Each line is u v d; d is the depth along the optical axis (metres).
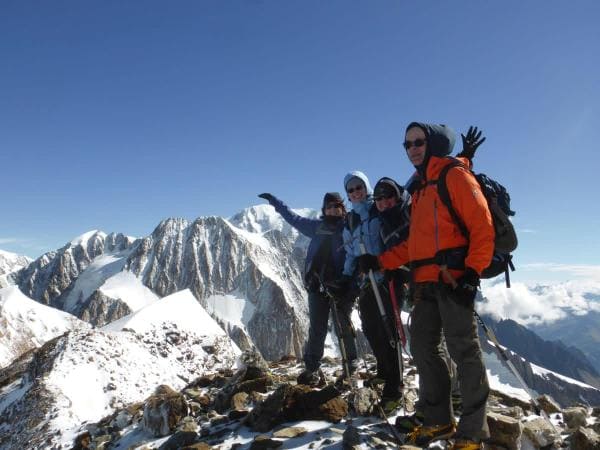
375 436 5.11
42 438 11.45
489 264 4.29
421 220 4.66
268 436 5.59
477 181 4.52
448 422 4.68
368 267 5.58
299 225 9.27
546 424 5.16
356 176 6.77
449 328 4.38
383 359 6.05
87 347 27.50
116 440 7.88
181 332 34.25
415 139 4.88
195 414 7.66
